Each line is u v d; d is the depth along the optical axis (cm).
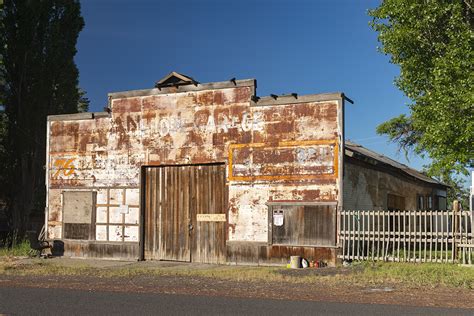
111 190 2197
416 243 1775
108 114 2225
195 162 2053
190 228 2058
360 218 1889
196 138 2059
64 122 2306
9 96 3266
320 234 1827
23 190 3197
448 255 1694
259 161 1947
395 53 2348
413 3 2184
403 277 1394
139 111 2172
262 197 1931
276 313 923
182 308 976
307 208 1856
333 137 1841
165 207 2114
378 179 2323
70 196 2269
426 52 2267
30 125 3262
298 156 1888
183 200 2083
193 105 2077
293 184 1886
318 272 1581
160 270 1722
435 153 2125
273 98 1939
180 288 1273
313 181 1858
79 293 1175
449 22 2152
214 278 1490
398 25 2298
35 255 2250
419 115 2280
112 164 2205
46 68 3319
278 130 1923
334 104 1847
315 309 962
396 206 2567
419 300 1067
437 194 3475
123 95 2203
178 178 2100
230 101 2012
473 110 1980
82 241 2220
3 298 1100
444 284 1285
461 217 1648
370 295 1140
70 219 2256
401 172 2573
